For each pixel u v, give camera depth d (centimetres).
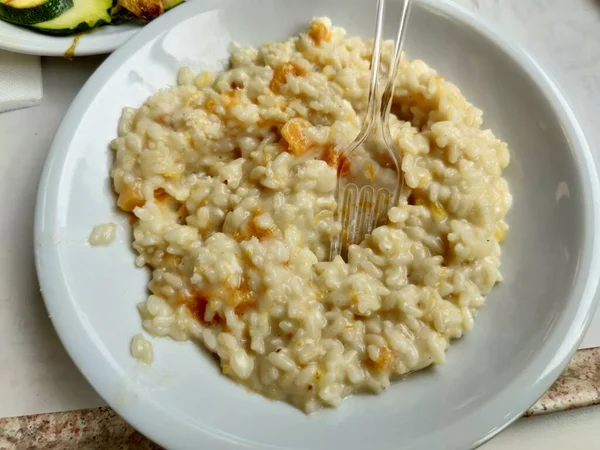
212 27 23
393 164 21
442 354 18
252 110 21
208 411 17
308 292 19
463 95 23
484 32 22
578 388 19
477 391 17
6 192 22
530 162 21
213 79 23
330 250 21
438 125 20
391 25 23
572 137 20
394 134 21
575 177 20
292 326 19
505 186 21
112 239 20
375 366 18
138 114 21
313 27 23
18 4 23
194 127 21
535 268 19
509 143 22
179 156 21
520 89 22
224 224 20
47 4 23
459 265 20
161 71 22
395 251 20
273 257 19
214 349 19
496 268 20
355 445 16
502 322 19
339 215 21
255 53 23
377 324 19
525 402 17
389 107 21
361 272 20
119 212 21
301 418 18
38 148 23
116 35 24
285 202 20
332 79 22
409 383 19
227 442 16
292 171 21
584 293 18
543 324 18
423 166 21
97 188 20
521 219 20
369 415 18
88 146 20
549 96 21
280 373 18
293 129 21
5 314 20
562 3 27
